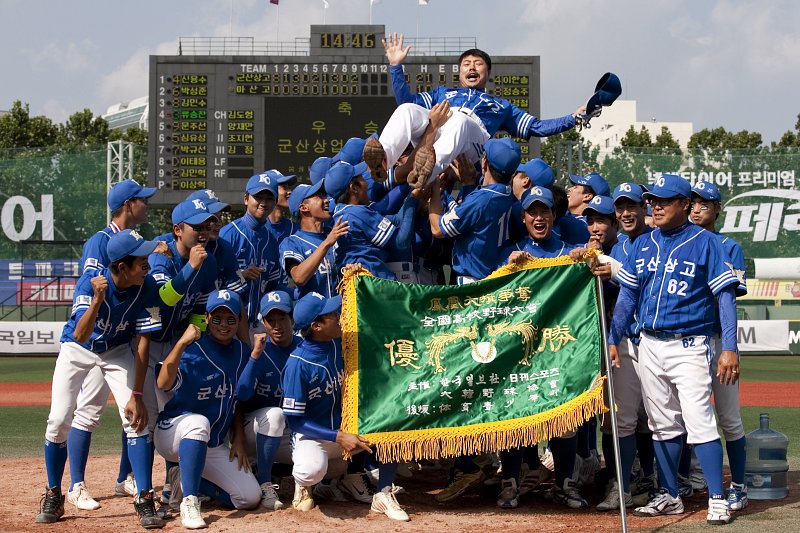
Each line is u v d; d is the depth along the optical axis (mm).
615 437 5594
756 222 22750
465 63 7977
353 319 6094
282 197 7727
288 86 19484
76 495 6480
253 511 6172
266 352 6402
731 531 5590
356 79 19422
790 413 12164
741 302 27391
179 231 6484
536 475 6676
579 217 7266
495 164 6422
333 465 6367
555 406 5918
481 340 6098
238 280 6984
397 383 6039
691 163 22641
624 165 22438
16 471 8031
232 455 6234
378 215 6676
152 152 19578
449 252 7238
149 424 6145
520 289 6168
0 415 12250
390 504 6008
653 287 6031
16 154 27141
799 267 22453
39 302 24703
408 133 6555
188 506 5809
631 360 6340
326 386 6125
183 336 5855
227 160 19547
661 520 5961
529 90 19078
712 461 5855
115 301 5926
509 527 5766
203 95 19562
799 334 22016
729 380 5809
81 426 6434
